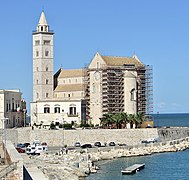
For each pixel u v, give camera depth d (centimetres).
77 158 17975
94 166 17225
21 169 7544
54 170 14500
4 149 10469
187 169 17150
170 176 15562
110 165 18275
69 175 14438
